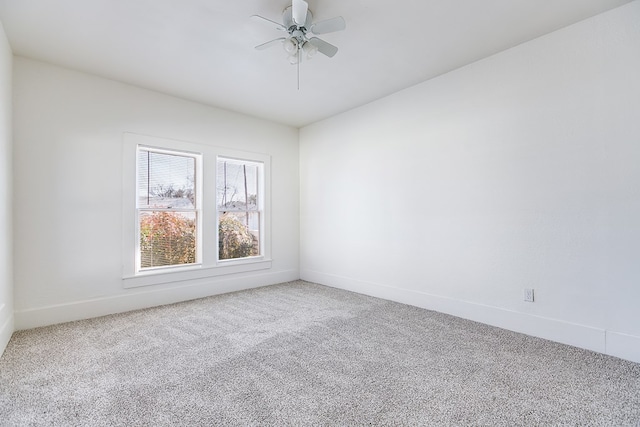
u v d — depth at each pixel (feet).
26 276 9.65
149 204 12.42
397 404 5.77
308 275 16.84
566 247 8.43
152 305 12.11
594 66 7.98
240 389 6.31
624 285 7.56
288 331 9.45
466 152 10.54
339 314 11.06
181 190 13.28
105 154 11.15
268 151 16.06
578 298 8.23
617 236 7.66
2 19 7.88
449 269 11.01
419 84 11.91
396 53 9.74
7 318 8.64
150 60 10.03
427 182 11.66
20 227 9.55
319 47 8.19
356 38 8.89
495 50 9.62
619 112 7.64
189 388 6.35
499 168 9.73
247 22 8.14
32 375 6.86
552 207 8.67
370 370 7.05
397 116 12.68
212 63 10.24
